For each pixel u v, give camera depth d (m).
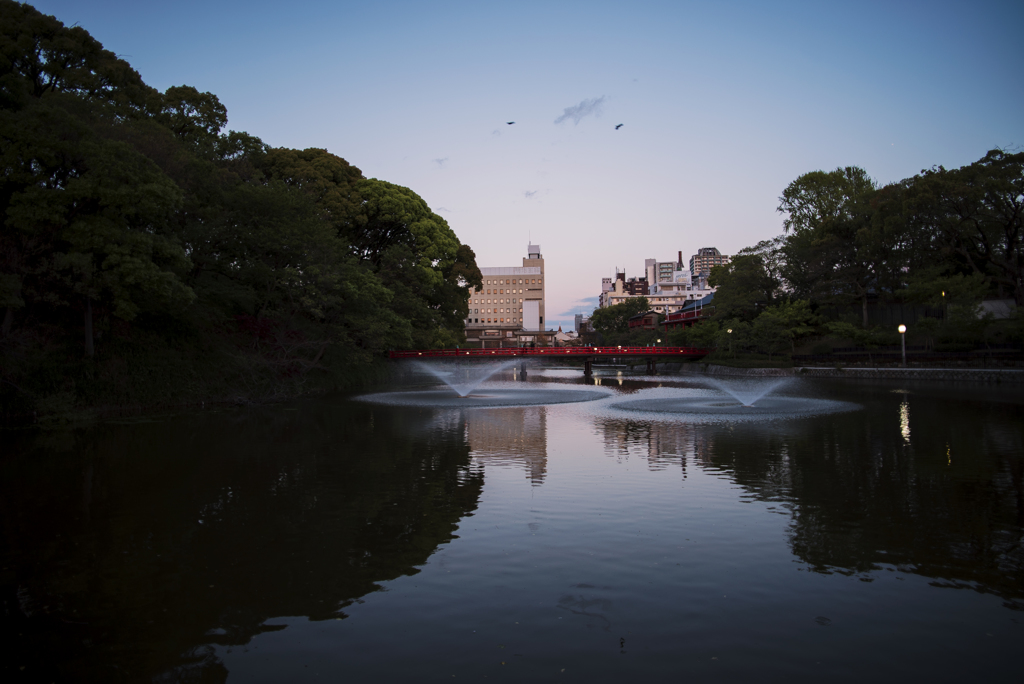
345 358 58.38
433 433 27.97
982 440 24.48
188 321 41.34
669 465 20.22
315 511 15.08
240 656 8.18
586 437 26.53
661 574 10.66
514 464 20.62
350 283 48.16
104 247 28.62
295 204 45.62
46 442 25.16
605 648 8.09
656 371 94.88
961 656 7.87
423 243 68.50
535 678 7.38
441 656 7.99
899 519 13.91
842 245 77.31
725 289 89.31
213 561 11.78
